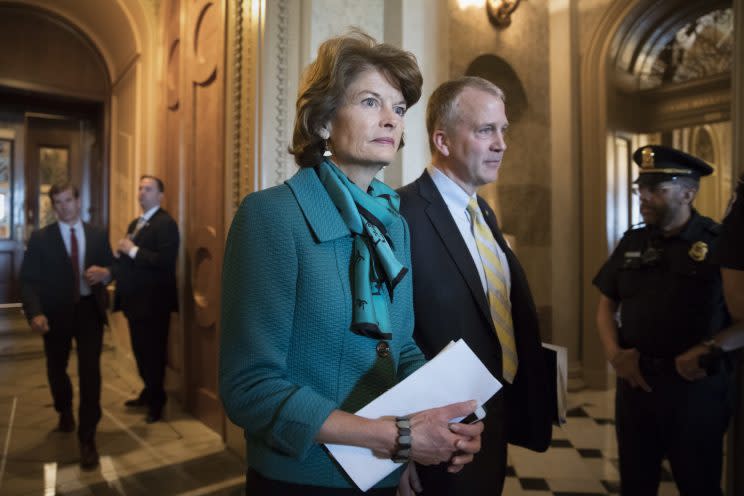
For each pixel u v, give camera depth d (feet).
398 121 3.39
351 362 3.11
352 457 2.88
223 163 10.77
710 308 5.91
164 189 14.85
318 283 3.03
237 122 9.96
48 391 14.35
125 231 18.45
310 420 2.75
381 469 2.93
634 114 17.17
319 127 3.37
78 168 23.66
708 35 19.30
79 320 10.18
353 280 3.18
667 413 5.89
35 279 10.19
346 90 3.29
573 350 15.70
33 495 8.38
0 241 21.80
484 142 5.02
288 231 3.03
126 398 13.64
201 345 12.09
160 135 15.28
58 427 11.32
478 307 4.77
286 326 2.97
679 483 5.92
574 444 11.34
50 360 10.89
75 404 13.02
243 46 9.70
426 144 10.24
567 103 15.71
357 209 3.30
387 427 2.83
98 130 22.59
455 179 5.26
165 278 12.22
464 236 5.19
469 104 5.04
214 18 11.22
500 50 13.82
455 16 12.39
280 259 2.99
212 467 9.46
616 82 16.21
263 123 9.00
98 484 8.79
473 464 4.55
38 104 22.15
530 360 5.15
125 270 12.07
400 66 3.35
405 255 3.77
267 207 3.08
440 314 4.66
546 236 15.72
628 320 6.40
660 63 18.38
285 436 2.77
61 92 20.68
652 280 6.29
